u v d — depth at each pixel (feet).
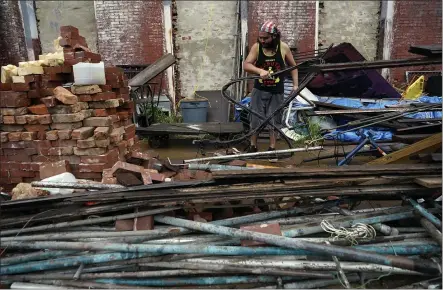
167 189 7.53
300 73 18.92
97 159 8.97
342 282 5.88
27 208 7.34
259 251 6.43
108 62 23.32
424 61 7.94
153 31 22.91
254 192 7.30
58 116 8.92
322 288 6.19
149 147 16.88
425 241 6.79
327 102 18.57
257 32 23.00
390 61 7.97
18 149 9.24
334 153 13.16
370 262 5.87
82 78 9.23
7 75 8.89
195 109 18.79
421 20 22.70
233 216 7.96
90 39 23.95
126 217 7.07
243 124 18.19
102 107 9.68
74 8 23.49
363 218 7.30
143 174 8.29
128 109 11.56
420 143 9.39
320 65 8.13
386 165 7.95
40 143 9.11
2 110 8.89
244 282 6.21
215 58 24.00
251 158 11.68
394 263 5.76
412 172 7.62
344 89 19.70
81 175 9.13
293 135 16.74
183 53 23.94
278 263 6.21
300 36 23.09
